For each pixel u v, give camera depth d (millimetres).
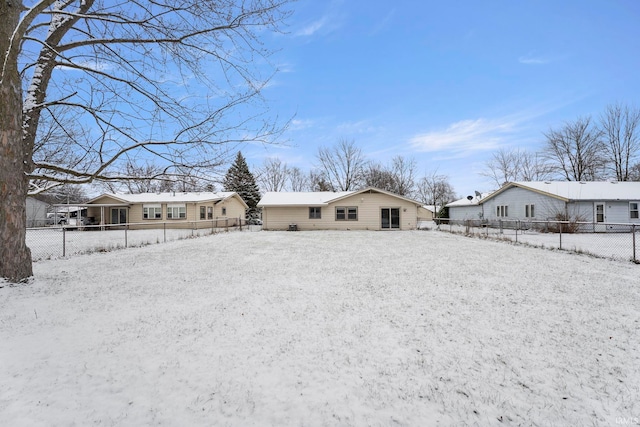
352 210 24828
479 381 2680
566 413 2268
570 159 34469
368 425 2139
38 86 6484
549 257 9406
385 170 46188
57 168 6246
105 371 2785
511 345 3371
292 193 27250
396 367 2920
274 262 8734
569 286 5844
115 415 2197
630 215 20594
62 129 6234
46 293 5316
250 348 3299
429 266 7961
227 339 3525
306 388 2566
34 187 7105
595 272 7117
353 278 6629
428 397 2457
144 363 2945
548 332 3713
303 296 5273
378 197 24719
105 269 7633
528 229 22234
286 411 2271
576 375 2773
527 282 6156
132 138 6281
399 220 24703
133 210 26016
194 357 3080
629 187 22297
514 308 4598
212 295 5324
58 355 3076
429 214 51250
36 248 12508
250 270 7543
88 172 6344
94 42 5957
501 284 6012
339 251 11125
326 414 2244
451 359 3070
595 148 33219
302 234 19891
